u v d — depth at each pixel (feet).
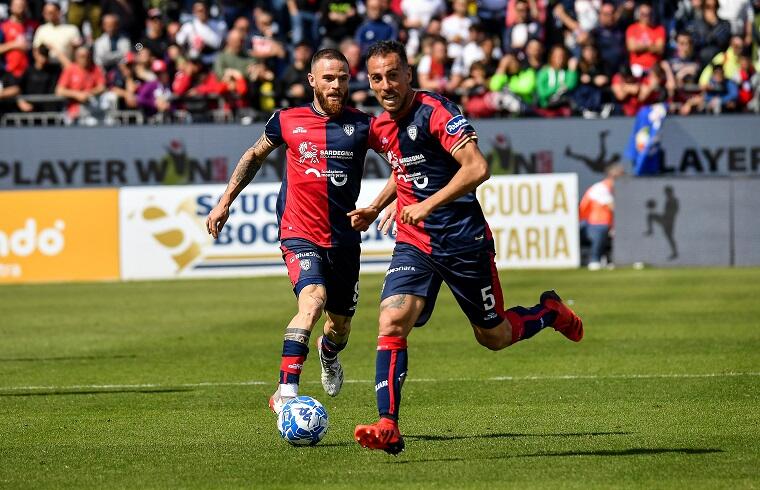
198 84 256.73
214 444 82.64
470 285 79.77
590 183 243.81
